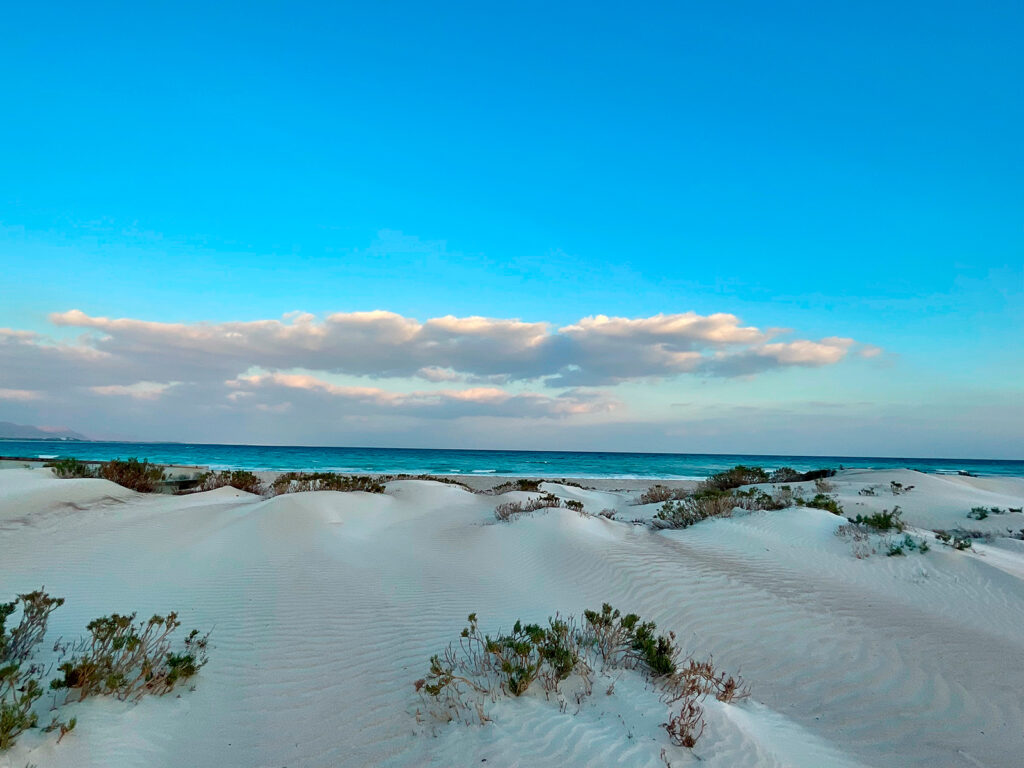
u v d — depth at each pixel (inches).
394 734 191.0
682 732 184.5
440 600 338.6
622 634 273.0
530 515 584.4
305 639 270.5
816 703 236.1
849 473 1151.0
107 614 282.7
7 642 214.2
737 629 309.4
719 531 546.3
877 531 495.8
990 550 508.4
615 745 180.7
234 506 577.3
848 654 280.4
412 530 585.3
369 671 239.6
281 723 197.9
